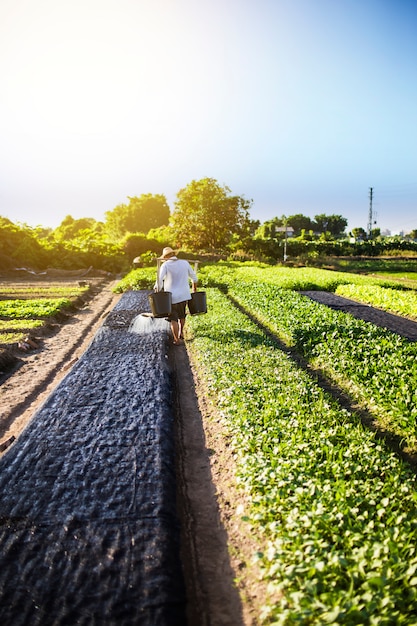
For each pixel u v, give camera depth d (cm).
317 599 287
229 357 826
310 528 350
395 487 407
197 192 5131
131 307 1562
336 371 791
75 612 306
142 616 303
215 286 2225
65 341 1165
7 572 339
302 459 441
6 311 1441
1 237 3197
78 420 597
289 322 1105
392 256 5684
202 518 427
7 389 786
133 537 376
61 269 3300
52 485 450
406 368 711
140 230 8538
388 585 288
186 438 586
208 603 332
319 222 13350
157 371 798
